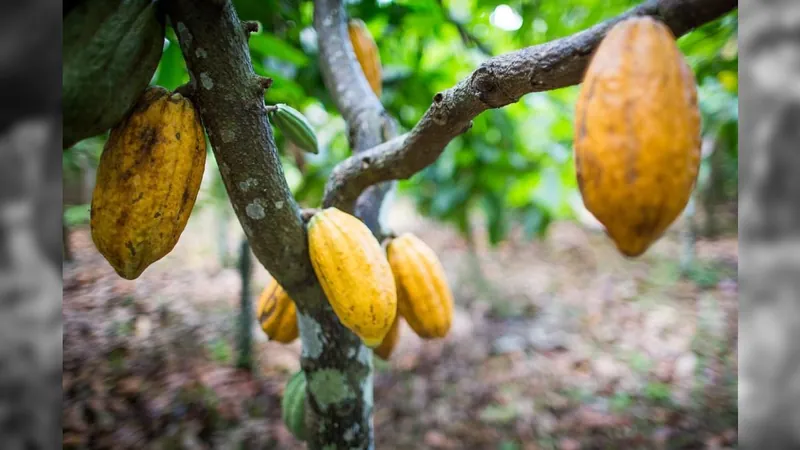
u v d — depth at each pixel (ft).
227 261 11.05
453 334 8.18
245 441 5.07
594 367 7.18
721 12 1.04
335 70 2.84
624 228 0.98
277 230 1.78
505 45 5.36
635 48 0.98
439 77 4.31
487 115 4.76
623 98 0.96
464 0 5.86
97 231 1.39
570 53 1.20
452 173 6.23
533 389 6.53
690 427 5.71
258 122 1.58
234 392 5.85
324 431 2.29
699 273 11.55
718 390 6.52
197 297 8.87
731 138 4.61
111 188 1.35
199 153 1.46
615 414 5.97
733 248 13.52
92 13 1.25
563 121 6.36
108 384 5.69
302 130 2.12
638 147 0.94
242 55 1.51
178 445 4.90
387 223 2.48
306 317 2.13
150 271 10.20
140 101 1.40
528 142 6.89
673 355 7.58
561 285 11.44
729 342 7.97
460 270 12.01
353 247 1.74
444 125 1.65
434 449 5.27
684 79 0.98
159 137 1.37
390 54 4.48
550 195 6.38
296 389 2.60
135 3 1.32
